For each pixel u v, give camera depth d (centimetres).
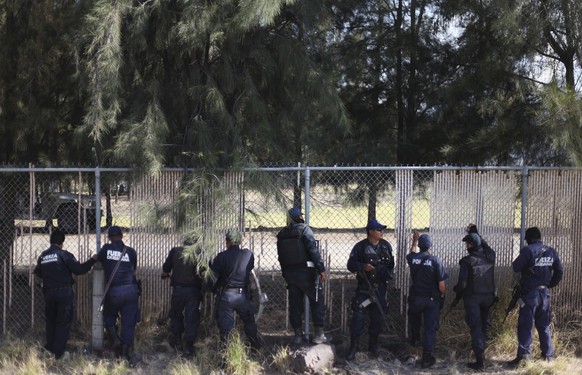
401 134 1005
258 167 743
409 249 763
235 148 747
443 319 768
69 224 851
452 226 767
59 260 701
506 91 873
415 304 702
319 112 827
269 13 685
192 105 798
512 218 774
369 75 1011
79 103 885
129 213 758
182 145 774
